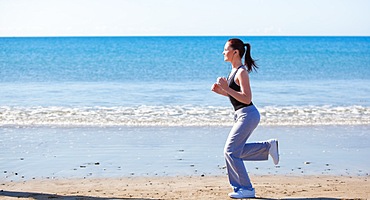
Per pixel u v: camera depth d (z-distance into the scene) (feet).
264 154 21.15
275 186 23.61
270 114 48.96
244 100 20.07
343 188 23.22
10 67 123.54
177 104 55.21
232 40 20.45
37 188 23.27
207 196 21.40
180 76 98.07
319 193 22.07
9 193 22.13
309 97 62.28
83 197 21.24
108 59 158.61
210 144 34.63
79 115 47.57
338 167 28.25
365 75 100.17
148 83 81.82
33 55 181.16
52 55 181.68
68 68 120.78
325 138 37.27
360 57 169.89
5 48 248.32
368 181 24.99
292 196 21.47
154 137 37.17
